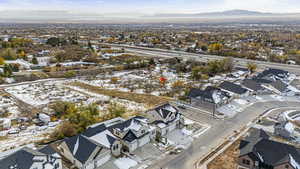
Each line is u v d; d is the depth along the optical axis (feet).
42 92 226.38
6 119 157.38
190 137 139.54
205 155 120.06
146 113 161.48
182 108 184.75
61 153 116.26
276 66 341.00
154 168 108.68
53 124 152.87
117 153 118.01
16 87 243.19
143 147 125.80
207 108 184.55
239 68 325.62
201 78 279.69
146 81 268.41
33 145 123.95
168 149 125.70
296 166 99.45
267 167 104.01
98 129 123.85
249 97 214.48
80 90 234.58
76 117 146.00
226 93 201.05
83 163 100.89
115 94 221.05
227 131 147.84
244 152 109.81
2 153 109.29
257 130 135.44
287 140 136.26
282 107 192.24
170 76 293.64
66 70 317.42
